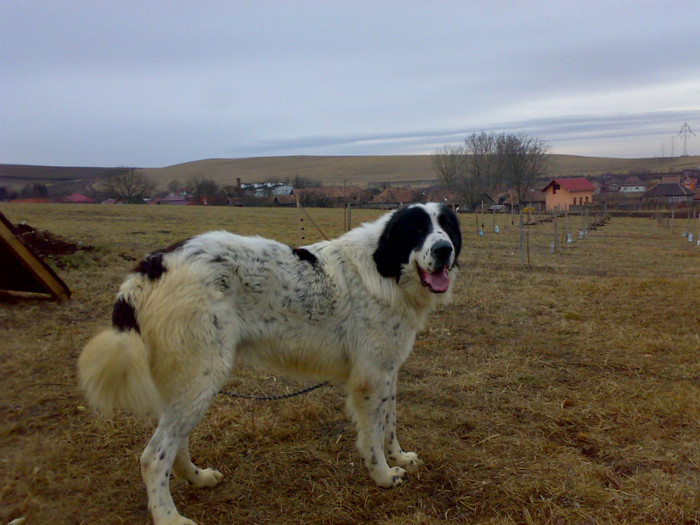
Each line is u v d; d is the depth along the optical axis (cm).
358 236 390
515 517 339
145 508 348
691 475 378
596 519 331
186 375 317
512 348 672
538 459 406
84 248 1361
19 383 522
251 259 346
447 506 355
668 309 900
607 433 445
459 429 458
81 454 402
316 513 347
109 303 848
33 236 1294
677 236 2989
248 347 351
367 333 370
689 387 535
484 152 6166
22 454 398
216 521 338
